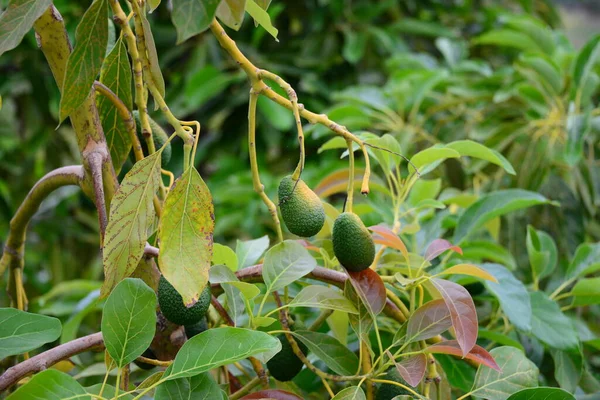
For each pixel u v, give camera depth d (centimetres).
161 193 182
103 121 183
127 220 159
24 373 160
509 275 201
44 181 188
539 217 308
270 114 404
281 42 503
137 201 159
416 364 168
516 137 325
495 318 223
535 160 315
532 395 167
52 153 495
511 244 298
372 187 223
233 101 438
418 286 189
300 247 177
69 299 315
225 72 459
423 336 172
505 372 176
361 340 172
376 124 350
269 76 163
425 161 197
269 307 204
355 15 495
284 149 477
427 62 421
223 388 183
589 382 219
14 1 154
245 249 197
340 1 477
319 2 486
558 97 325
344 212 172
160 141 184
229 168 456
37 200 191
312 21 491
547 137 321
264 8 159
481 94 362
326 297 175
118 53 177
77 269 493
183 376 152
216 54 454
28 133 477
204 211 157
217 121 478
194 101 405
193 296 153
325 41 480
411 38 549
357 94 359
